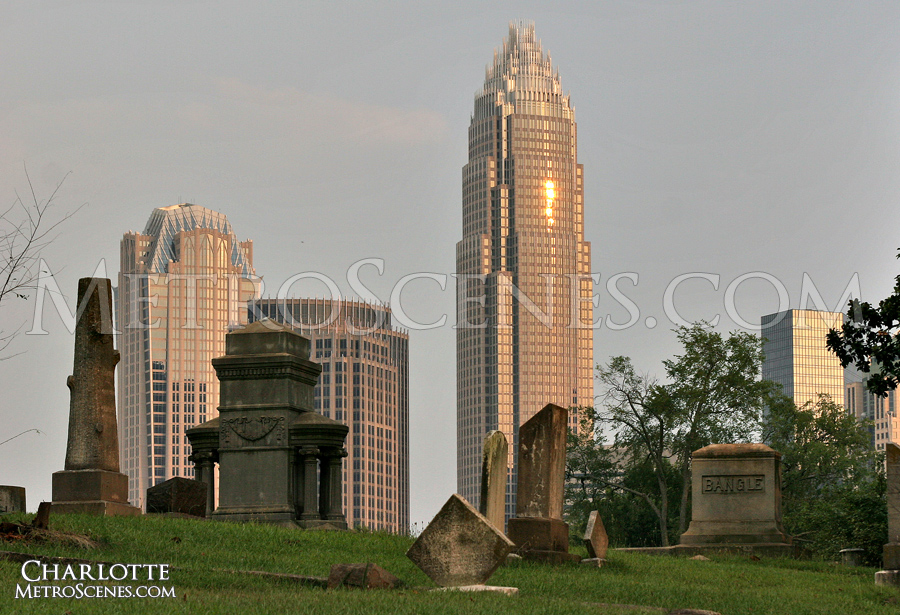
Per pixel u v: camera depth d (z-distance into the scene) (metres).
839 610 22.66
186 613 17.59
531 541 27.39
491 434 27.42
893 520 27.77
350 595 19.22
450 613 17.92
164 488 33.31
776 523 38.34
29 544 22.61
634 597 22.41
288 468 31.77
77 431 30.47
